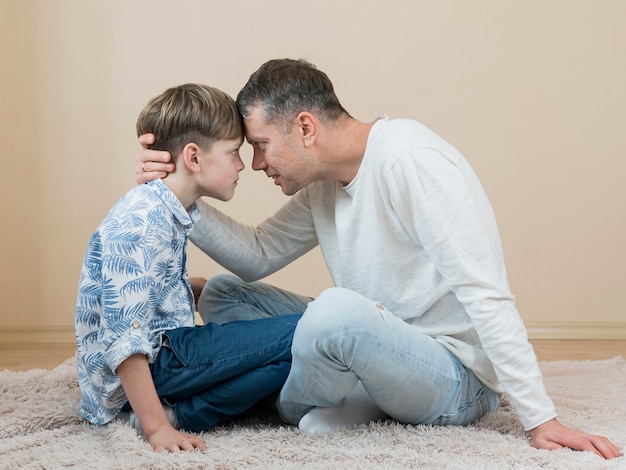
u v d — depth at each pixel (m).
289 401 1.71
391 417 1.78
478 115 3.29
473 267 1.59
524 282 3.35
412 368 1.62
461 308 1.72
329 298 1.59
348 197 1.79
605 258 3.34
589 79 3.29
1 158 3.22
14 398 2.02
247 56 3.25
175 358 1.70
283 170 1.76
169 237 1.68
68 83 3.21
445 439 1.62
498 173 3.31
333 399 1.68
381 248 1.74
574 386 2.28
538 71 3.28
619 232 3.34
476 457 1.54
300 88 1.71
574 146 3.31
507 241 3.33
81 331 1.72
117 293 1.60
